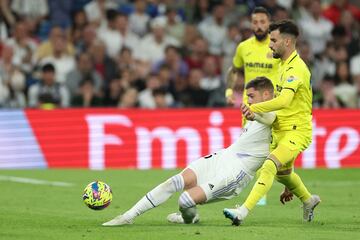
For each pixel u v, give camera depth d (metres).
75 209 28.83
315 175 42.38
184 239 21.77
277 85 25.44
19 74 52.38
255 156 24.44
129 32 57.69
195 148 45.75
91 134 45.03
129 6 60.81
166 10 59.62
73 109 45.03
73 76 52.16
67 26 58.56
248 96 24.86
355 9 65.12
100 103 51.66
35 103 52.25
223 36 58.53
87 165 45.00
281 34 24.86
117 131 45.12
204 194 23.86
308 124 25.08
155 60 56.56
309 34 60.50
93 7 58.25
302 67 24.75
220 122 45.97
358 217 27.34
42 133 44.72
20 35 54.69
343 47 59.56
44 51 54.00
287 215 27.66
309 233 23.17
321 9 62.78
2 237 22.25
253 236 22.39
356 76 56.59
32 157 44.56
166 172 42.84
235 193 24.39
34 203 30.42
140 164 45.28
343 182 39.44
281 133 25.03
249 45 30.89
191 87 53.41
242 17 59.44
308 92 24.91
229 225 24.66
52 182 37.84
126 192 34.31
